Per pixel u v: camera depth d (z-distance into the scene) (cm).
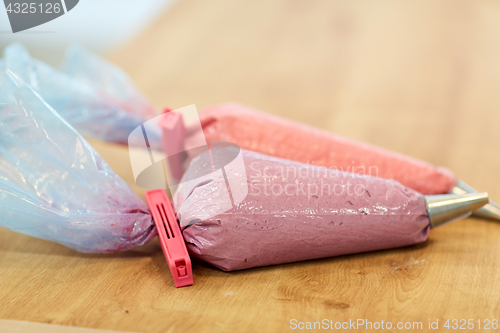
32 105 55
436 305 51
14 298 52
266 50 101
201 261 55
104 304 51
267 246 52
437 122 76
